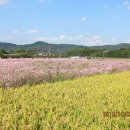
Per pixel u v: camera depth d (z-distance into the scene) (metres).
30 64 29.52
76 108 11.88
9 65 26.75
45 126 9.54
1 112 11.00
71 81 20.83
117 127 9.70
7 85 18.41
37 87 17.17
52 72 23.53
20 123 9.97
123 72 30.05
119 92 15.73
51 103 12.66
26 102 12.62
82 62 36.75
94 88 17.27
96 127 9.41
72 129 9.45
